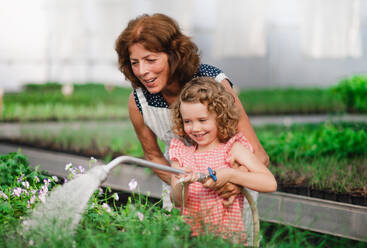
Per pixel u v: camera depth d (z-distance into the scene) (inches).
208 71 118.0
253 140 114.9
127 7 729.0
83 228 110.0
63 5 758.5
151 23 106.9
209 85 105.9
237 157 107.5
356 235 146.6
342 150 235.1
